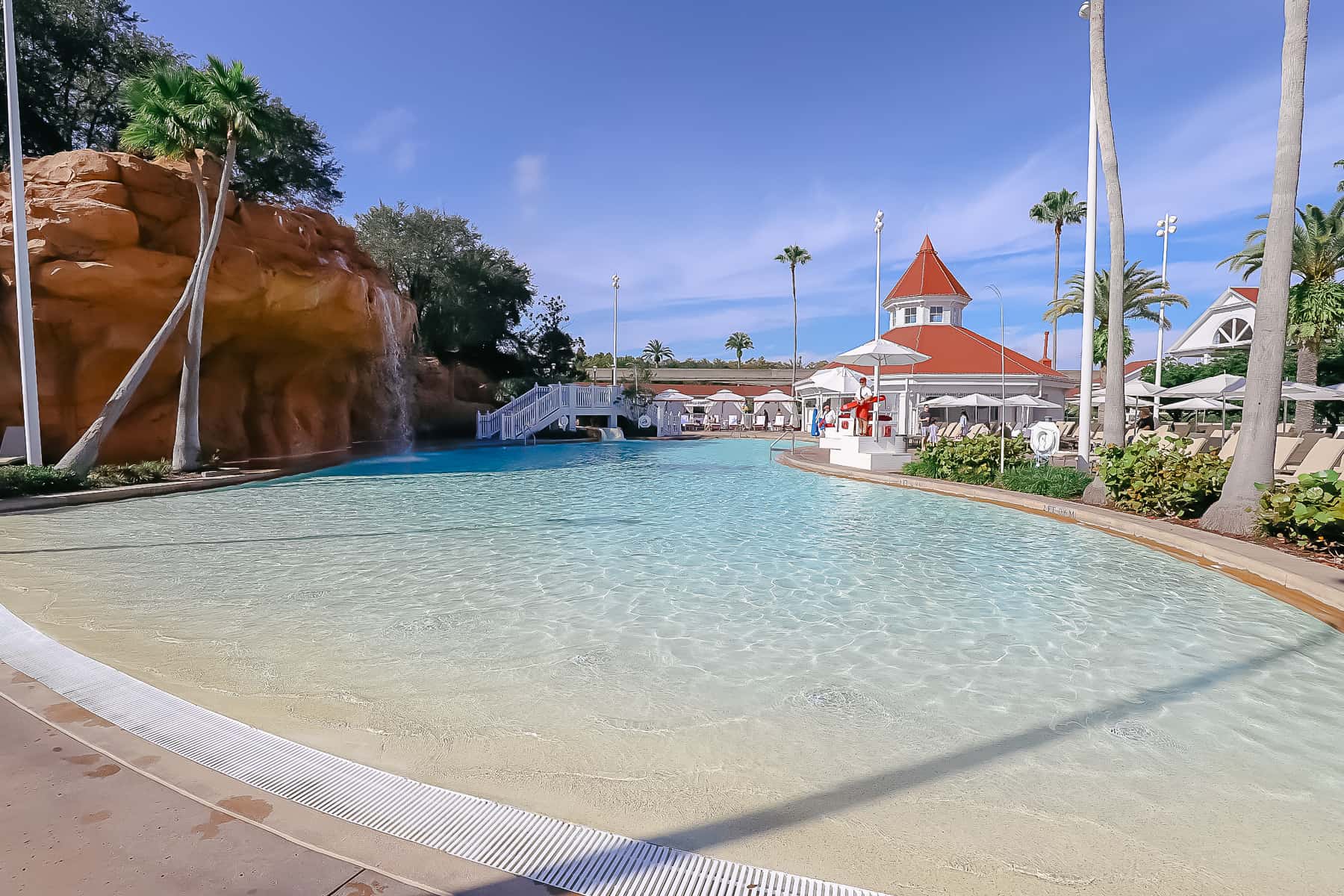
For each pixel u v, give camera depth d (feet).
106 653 14.24
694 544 27.40
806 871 7.31
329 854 7.22
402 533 29.60
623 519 33.83
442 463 70.23
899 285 133.08
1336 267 80.12
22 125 74.49
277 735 10.39
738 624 16.93
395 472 59.72
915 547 26.84
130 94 47.29
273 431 69.92
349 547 26.45
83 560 23.97
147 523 32.04
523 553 25.58
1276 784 9.48
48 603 18.22
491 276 119.75
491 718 11.26
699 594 19.74
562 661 14.17
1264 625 17.04
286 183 93.61
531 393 113.70
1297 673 13.80
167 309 55.16
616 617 17.48
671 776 9.42
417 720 11.13
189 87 46.93
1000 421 111.45
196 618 16.98
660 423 136.56
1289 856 7.77
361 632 15.96
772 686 12.94
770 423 184.75
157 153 49.98
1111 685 13.17
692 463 71.36
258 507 37.52
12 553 25.13
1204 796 9.12
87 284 50.19
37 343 50.42
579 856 7.34
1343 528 22.06
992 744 10.61
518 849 7.44
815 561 24.16
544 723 11.12
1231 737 10.97
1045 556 25.12
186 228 57.41
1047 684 13.20
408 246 109.29
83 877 6.70
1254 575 22.09
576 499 41.73
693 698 12.30
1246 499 27.07
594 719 11.31
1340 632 16.51
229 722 10.41
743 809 8.58
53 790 8.31
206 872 6.84
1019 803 8.87
